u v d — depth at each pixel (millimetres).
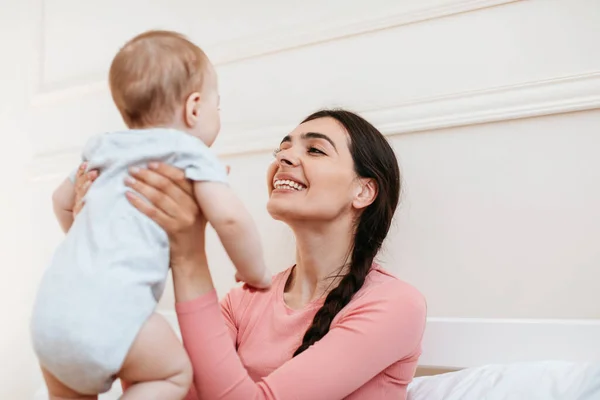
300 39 1670
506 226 1349
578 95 1296
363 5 1602
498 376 1106
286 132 1647
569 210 1293
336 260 1194
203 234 887
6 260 2107
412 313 1035
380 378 1049
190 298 863
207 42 1853
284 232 1630
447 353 1339
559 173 1312
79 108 2059
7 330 2059
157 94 832
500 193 1364
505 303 1325
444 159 1436
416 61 1510
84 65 2096
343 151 1191
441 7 1479
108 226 795
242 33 1795
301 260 1210
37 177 2070
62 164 2020
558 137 1322
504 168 1367
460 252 1389
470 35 1451
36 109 2145
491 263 1353
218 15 1847
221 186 823
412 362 1088
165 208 815
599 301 1241
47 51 2184
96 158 844
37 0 2221
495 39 1421
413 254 1439
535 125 1348
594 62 1315
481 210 1379
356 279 1102
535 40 1378
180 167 818
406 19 1522
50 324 742
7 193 2135
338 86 1611
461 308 1370
